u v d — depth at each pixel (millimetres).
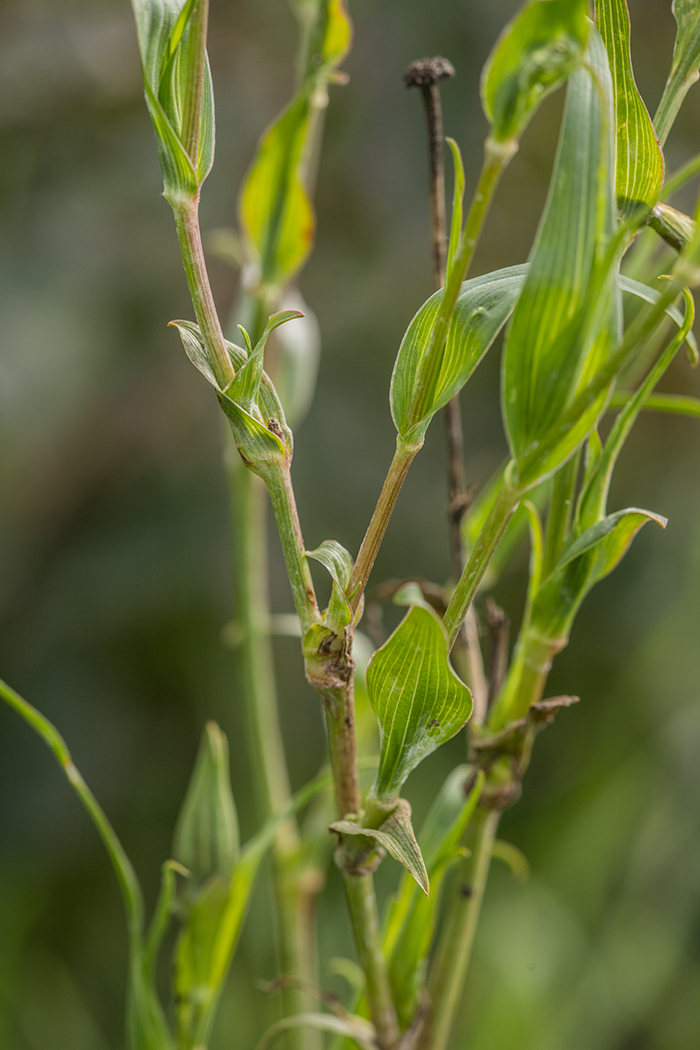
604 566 446
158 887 1315
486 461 1389
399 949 459
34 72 1283
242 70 1338
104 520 1367
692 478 1405
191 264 414
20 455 1276
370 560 417
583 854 1117
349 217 1350
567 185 398
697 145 1356
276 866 536
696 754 1184
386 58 1285
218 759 486
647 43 1361
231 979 1082
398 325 1356
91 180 1313
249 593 538
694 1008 1076
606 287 398
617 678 1280
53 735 473
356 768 427
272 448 414
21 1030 1105
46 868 1299
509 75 390
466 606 414
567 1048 1007
